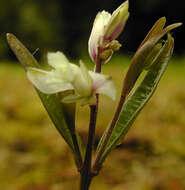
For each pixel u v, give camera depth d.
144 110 0.16
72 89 0.05
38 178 0.11
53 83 0.05
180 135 0.13
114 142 0.05
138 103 0.06
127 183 0.11
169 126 0.14
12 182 0.11
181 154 0.12
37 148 0.13
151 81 0.06
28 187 0.11
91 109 0.05
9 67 0.35
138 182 0.11
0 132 0.13
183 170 0.11
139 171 0.11
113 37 0.05
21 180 0.11
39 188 0.11
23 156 0.12
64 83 0.05
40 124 0.15
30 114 0.15
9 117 0.15
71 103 0.05
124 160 0.12
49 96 0.05
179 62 0.33
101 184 0.11
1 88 0.19
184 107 0.16
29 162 0.12
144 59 0.05
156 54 0.05
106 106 0.15
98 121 0.14
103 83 0.05
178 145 0.12
